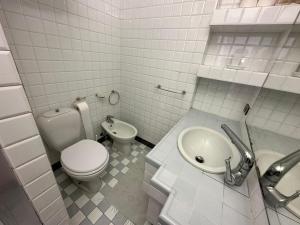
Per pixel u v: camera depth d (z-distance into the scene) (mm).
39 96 1196
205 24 1173
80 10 1275
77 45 1348
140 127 2090
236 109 1352
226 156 941
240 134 1138
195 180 701
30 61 1072
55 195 707
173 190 640
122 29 1679
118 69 1902
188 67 1383
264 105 1039
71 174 1104
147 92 1790
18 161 505
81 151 1273
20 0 925
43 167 601
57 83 1291
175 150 893
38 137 540
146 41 1549
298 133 763
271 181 517
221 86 1359
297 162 479
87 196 1330
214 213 564
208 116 1438
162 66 1540
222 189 668
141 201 1328
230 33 1175
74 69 1393
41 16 1048
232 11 937
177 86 1521
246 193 658
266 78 986
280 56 1015
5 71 396
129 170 1673
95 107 1783
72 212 1193
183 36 1306
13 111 443
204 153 1076
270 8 827
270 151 674
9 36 934
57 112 1264
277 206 470
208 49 1312
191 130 1138
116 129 1977
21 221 603
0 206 500
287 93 946
